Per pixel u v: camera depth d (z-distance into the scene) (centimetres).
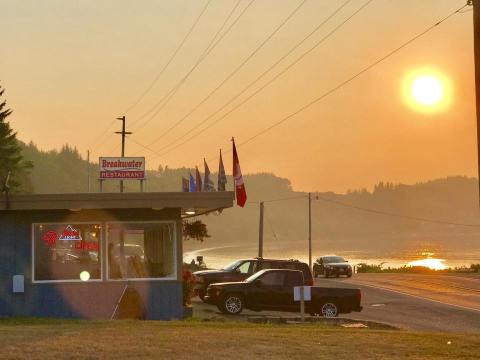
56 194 3984
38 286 4103
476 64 3073
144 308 4172
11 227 4109
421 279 10356
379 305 6406
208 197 4103
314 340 2767
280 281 5212
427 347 2692
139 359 2275
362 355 2462
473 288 8344
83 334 2788
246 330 3073
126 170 7594
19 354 2317
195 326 3216
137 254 4203
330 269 11362
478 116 3053
